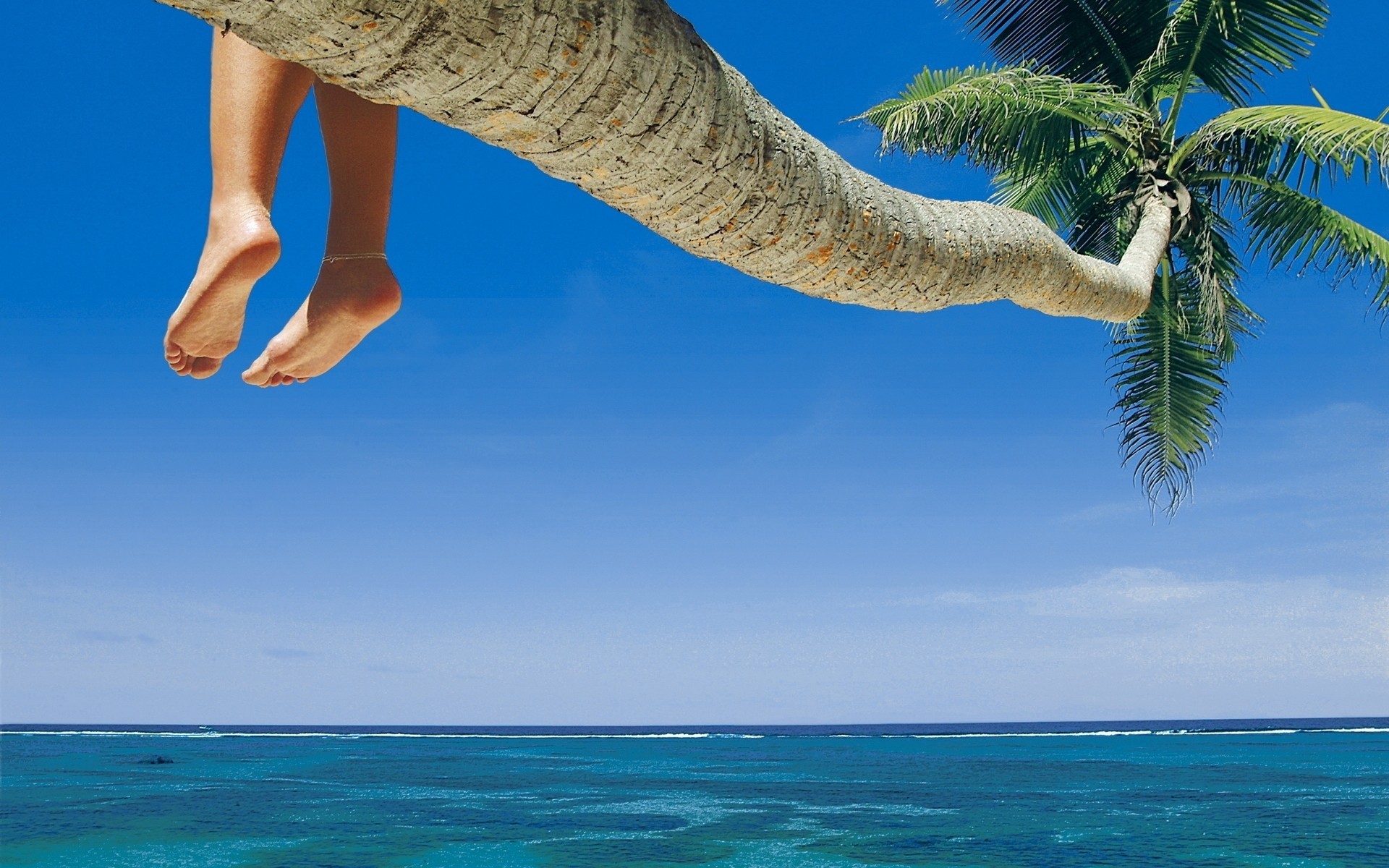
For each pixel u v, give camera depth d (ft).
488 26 4.09
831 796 78.48
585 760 135.64
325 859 48.16
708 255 6.17
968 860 46.85
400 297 8.18
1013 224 8.91
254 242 7.00
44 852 50.24
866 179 6.90
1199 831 55.06
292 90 7.20
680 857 48.34
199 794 81.15
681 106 4.93
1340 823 57.41
